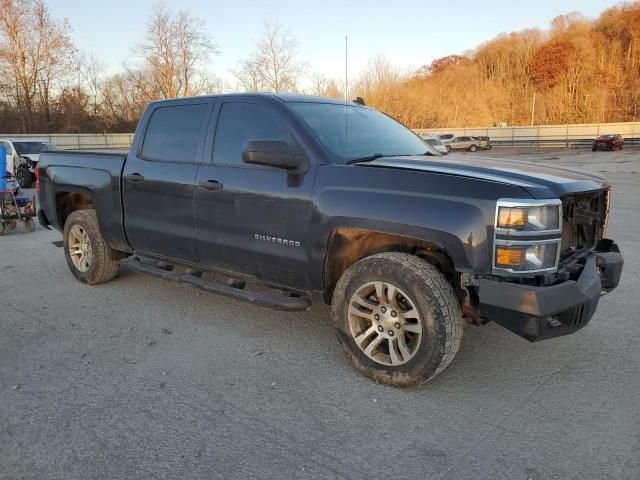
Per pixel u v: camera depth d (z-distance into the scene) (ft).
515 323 10.16
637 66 276.41
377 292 11.51
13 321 15.92
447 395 11.28
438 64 328.49
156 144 16.10
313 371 12.46
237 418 10.48
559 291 10.18
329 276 12.57
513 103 278.46
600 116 260.83
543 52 284.82
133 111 191.72
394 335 11.43
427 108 195.72
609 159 103.14
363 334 11.93
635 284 18.71
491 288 10.25
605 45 288.10
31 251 26.17
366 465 9.00
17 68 163.22
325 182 12.07
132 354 13.48
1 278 20.85
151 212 15.99
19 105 166.50
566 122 265.95
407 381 11.28
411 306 11.05
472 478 8.64
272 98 13.57
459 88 268.41
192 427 10.17
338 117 14.12
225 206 13.87
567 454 9.21
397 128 15.71
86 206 21.07
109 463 9.10
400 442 9.64
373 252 12.61
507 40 314.76
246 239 13.60
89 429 10.12
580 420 10.27
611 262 12.21
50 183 19.84
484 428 10.05
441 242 10.51
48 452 9.41
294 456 9.27
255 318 15.93
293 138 12.83
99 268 18.85
